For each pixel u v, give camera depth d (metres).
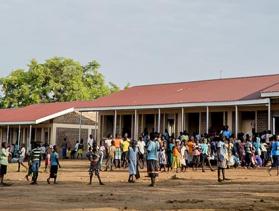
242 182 19.42
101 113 40.81
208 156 26.14
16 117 48.06
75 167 30.39
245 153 27.02
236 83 36.69
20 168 31.31
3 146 20.36
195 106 32.62
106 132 40.47
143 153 28.59
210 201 13.39
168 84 43.47
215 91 34.94
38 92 64.31
